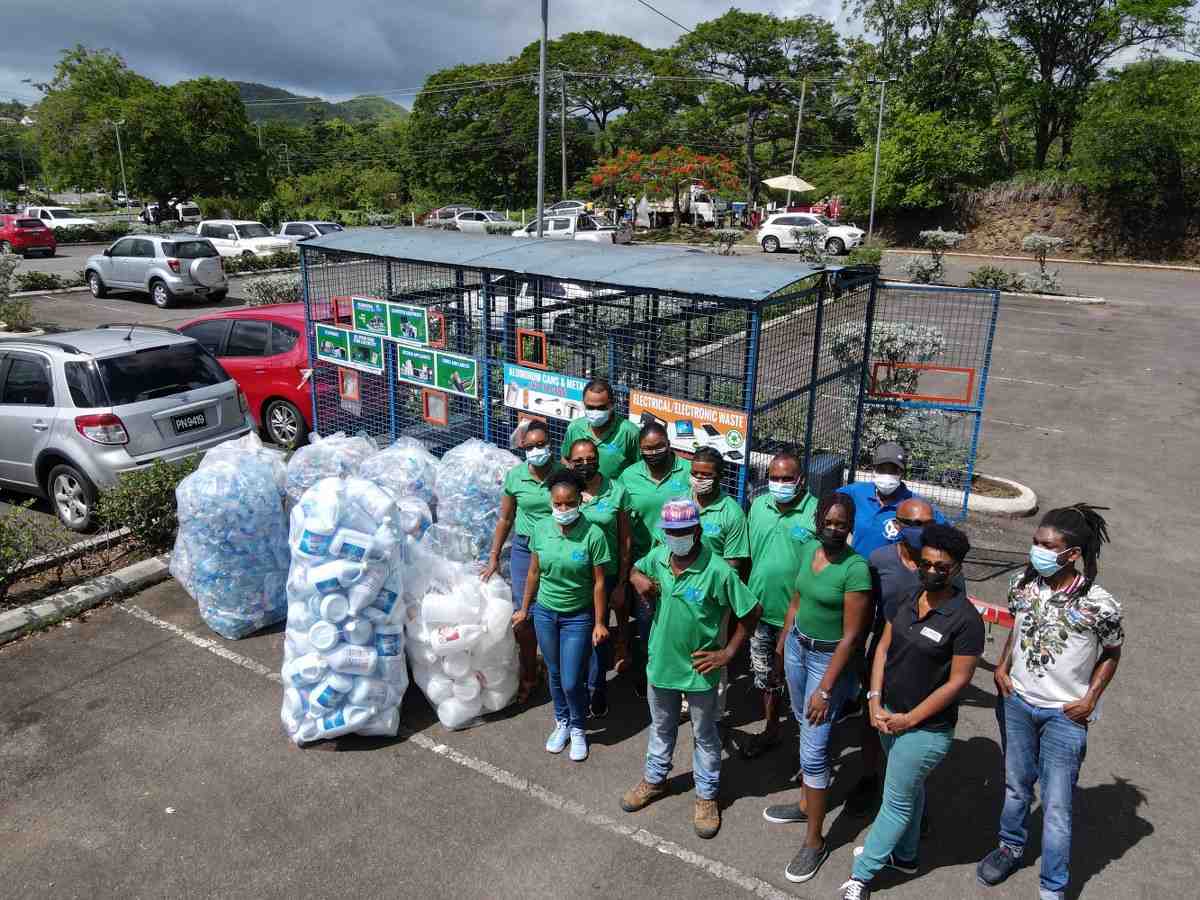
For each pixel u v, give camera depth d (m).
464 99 64.62
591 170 44.94
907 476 8.73
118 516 7.04
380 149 78.81
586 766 4.80
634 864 4.07
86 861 4.07
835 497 3.92
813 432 7.45
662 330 6.59
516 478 5.32
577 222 32.84
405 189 68.38
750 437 5.54
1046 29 38.50
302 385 9.98
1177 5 34.91
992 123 40.31
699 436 5.77
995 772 4.76
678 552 3.93
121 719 5.16
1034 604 3.75
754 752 4.88
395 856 4.10
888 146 37.41
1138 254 32.94
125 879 3.96
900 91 38.84
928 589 3.56
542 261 6.57
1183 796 4.57
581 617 4.70
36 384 7.83
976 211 36.84
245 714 5.23
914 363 8.53
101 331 8.50
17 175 92.19
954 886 3.94
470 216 38.81
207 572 5.91
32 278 22.72
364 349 7.98
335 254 8.26
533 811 4.43
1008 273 25.30
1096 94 34.69
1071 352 16.38
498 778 4.69
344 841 4.20
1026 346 16.84
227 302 22.03
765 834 4.28
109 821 4.32
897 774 3.65
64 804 4.45
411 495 6.12
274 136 93.25
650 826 4.32
